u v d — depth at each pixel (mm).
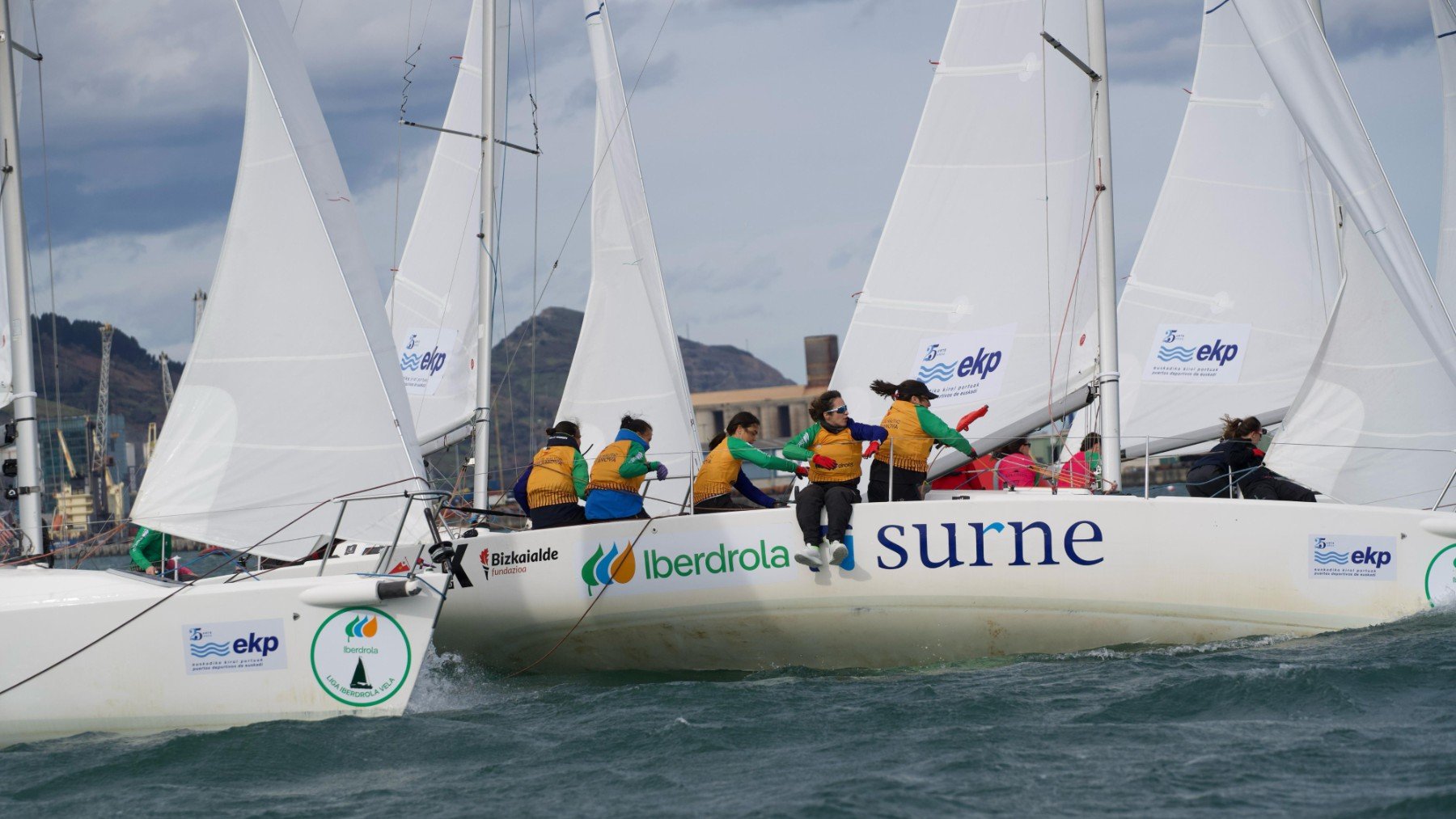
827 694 22203
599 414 35531
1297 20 26719
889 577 24391
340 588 20469
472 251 42031
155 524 23016
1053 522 24297
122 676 20484
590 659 25828
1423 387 27219
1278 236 39562
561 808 16219
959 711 20156
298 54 24516
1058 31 29297
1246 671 21156
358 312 23375
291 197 23562
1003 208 29578
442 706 22500
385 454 23203
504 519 33844
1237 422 28219
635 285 35688
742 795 16406
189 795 17219
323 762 18547
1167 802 15406
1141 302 40875
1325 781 15844
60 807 16938
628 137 36125
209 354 23375
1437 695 19438
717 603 24828
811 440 24844
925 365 29891
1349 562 24344
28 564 22922
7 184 23594
